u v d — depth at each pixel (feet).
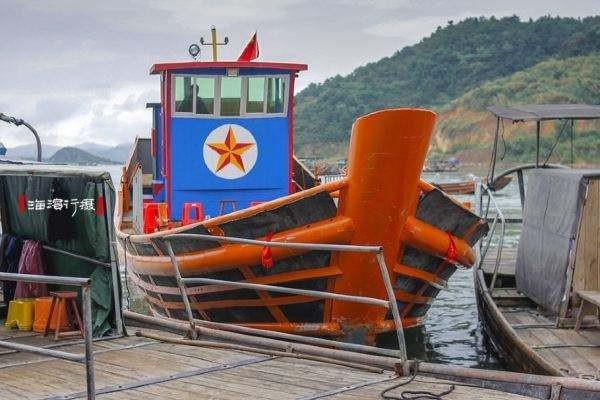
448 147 389.80
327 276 33.76
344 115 472.03
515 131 322.75
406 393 21.25
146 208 42.42
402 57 549.54
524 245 39.65
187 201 43.45
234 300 35.76
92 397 18.16
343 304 34.42
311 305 34.83
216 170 43.52
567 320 33.45
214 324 30.99
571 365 27.71
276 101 43.96
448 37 551.59
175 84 42.86
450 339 42.80
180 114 43.19
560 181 34.96
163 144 44.04
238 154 43.70
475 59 521.24
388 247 33.63
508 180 52.80
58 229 31.24
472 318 49.29
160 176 53.16
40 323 30.45
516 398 20.85
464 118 400.67
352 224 32.99
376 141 31.65
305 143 456.04
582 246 33.12
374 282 34.14
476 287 45.03
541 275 36.50
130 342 28.71
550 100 396.57
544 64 435.94
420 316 39.32
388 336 38.70
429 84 513.04
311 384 22.68
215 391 21.99
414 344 40.68
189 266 35.24
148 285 41.34
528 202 39.50
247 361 25.66
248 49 44.42
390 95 504.84
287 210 33.04
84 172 28.50
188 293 37.01
